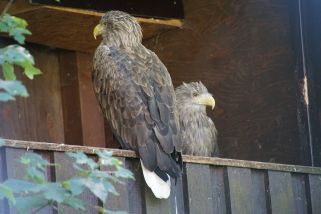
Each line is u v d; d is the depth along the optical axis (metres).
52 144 7.16
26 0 10.15
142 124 8.60
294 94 10.65
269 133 10.78
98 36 11.24
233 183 8.66
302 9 10.66
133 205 7.91
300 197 9.37
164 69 9.36
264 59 10.90
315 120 10.50
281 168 9.16
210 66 11.26
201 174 8.45
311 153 10.48
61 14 10.45
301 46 10.65
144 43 11.73
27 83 11.43
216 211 8.52
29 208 5.73
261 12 10.96
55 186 5.62
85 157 5.83
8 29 5.75
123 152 8.05
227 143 11.07
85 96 11.69
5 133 11.14
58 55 11.75
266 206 8.98
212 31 11.27
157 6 11.23
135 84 8.97
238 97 11.05
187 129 10.52
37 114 11.47
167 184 8.07
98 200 7.43
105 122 11.77
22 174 6.89
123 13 10.09
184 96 10.63
